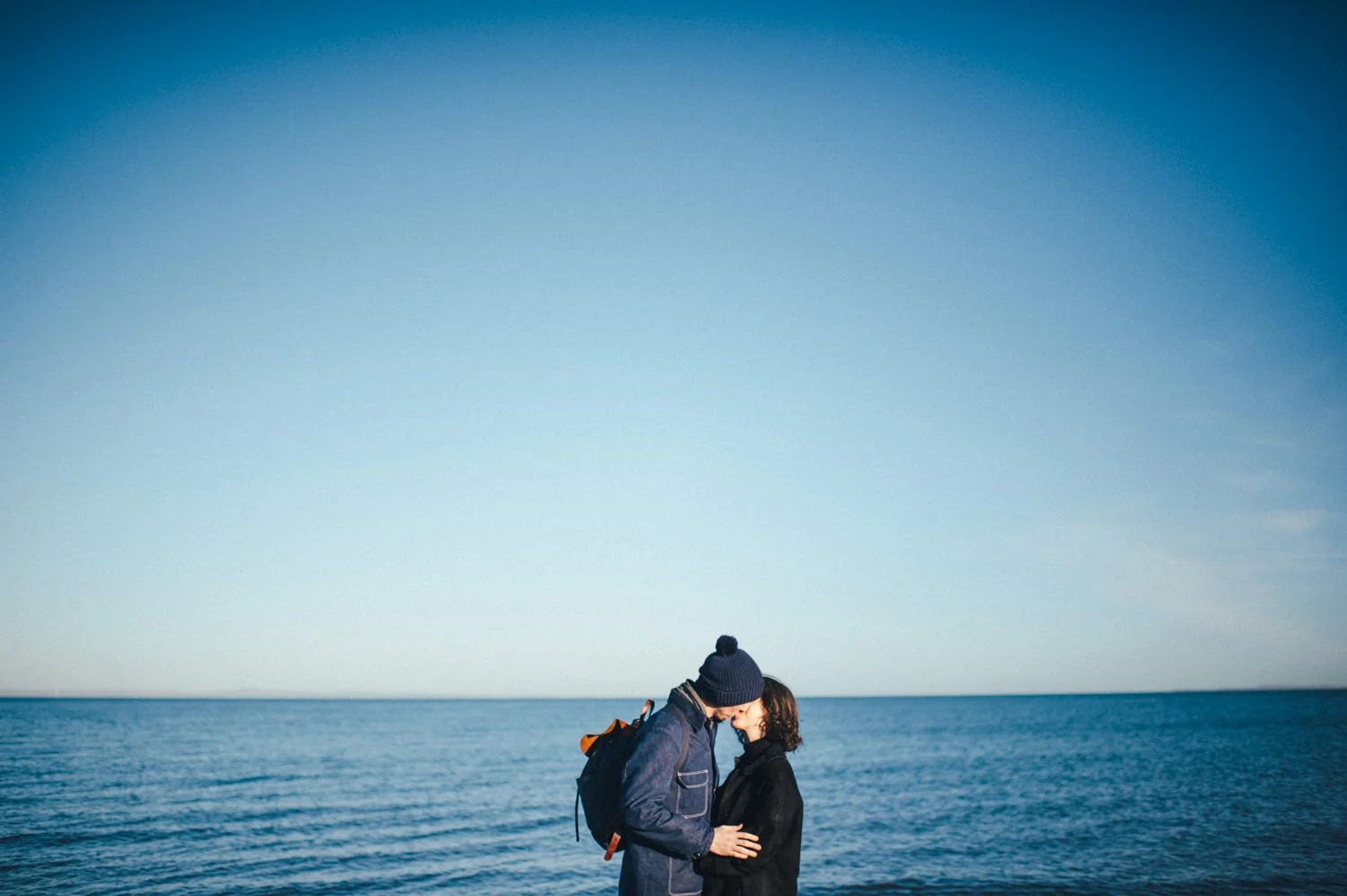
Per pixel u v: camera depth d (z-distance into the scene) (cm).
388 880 1683
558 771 4153
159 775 3553
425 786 3397
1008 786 3366
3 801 2695
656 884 395
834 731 8325
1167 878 1659
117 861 1806
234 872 1719
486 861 1888
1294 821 2347
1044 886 1603
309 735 6975
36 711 12756
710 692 407
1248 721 8994
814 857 1916
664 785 391
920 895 1544
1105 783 3384
